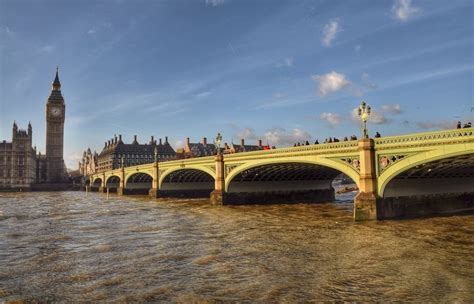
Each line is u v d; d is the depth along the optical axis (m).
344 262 20.98
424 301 14.81
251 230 33.16
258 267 20.23
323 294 15.77
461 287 16.42
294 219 40.31
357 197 36.25
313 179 65.25
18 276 19.12
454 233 29.36
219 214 46.94
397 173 34.41
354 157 37.62
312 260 21.58
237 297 15.60
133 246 26.52
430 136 31.81
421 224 33.84
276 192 62.75
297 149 44.06
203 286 17.11
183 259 22.38
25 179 183.00
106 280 18.25
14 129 183.38
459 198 44.62
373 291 16.06
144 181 116.50
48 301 15.48
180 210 53.53
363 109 36.78
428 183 41.44
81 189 175.88
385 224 33.94
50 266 21.02
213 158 61.44
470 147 29.14
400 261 21.00
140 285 17.41
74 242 28.31
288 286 16.91
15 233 32.75
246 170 54.75
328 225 34.88
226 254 23.52
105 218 44.38
